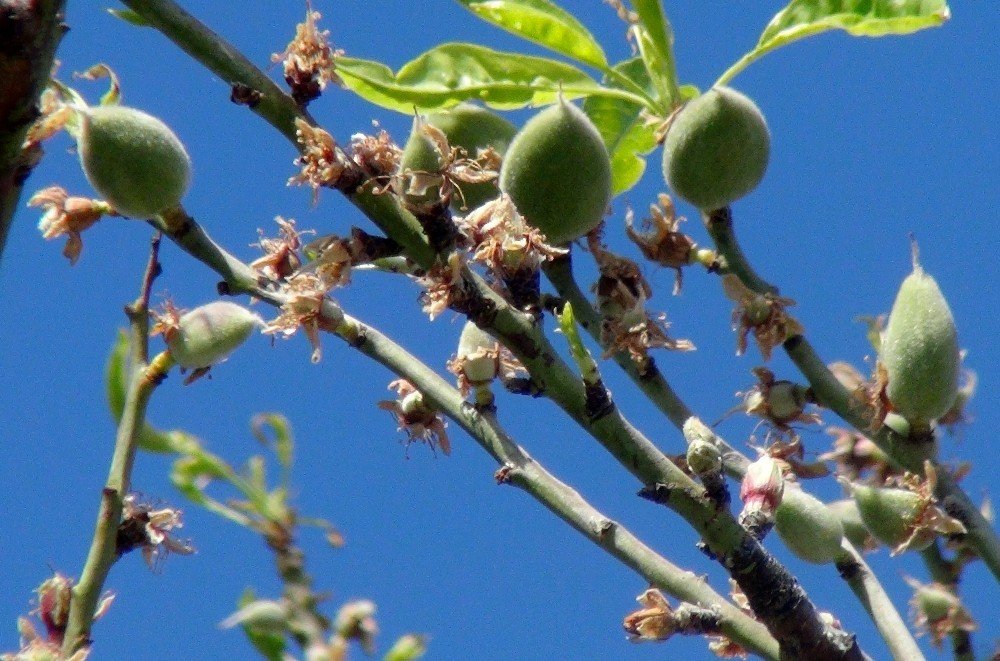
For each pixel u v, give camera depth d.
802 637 0.58
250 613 0.53
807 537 0.62
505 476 0.60
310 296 0.60
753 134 0.63
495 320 0.59
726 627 0.59
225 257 0.61
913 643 0.61
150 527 0.60
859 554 0.64
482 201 0.63
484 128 0.66
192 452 0.55
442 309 0.59
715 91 0.63
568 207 0.61
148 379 0.60
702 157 0.63
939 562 0.62
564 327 0.58
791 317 0.63
